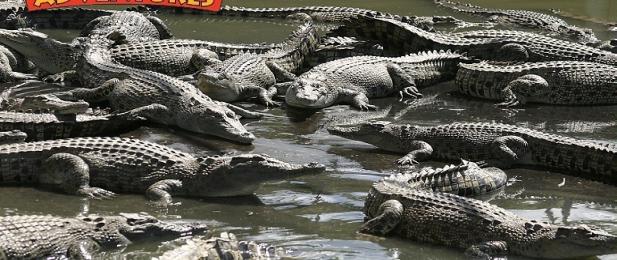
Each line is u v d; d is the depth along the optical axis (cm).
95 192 947
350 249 823
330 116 1280
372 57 1455
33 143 995
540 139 1070
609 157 1024
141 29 1748
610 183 1022
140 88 1242
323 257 800
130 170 963
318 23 2069
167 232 834
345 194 971
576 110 1338
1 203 918
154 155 974
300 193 973
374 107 1325
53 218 807
